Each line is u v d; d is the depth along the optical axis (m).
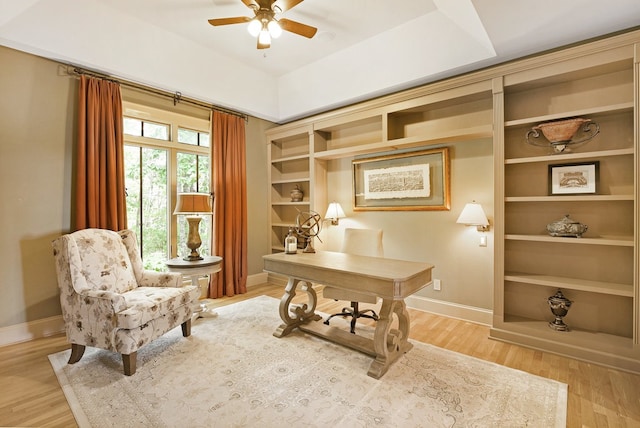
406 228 3.96
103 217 3.22
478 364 2.44
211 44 3.68
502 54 2.93
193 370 2.33
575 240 2.58
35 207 2.94
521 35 2.57
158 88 3.77
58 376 2.25
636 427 1.74
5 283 2.79
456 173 3.55
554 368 2.40
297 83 4.52
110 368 2.37
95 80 3.21
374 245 3.30
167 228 4.04
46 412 1.87
